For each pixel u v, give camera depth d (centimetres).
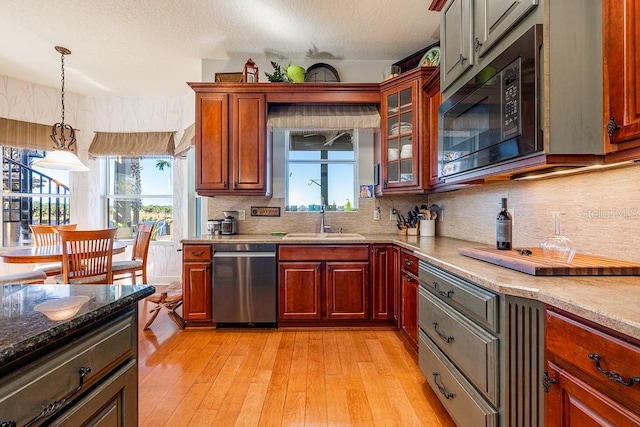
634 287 103
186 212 446
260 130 299
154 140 439
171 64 346
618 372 73
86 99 439
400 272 260
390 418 163
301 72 308
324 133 355
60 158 297
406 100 284
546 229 171
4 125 372
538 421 103
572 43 119
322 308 279
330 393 185
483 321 123
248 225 338
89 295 93
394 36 295
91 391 79
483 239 236
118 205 458
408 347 245
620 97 105
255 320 276
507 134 135
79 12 254
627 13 101
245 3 246
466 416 133
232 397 181
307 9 254
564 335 91
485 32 155
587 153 119
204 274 278
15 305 83
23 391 60
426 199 338
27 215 403
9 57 329
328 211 341
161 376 203
